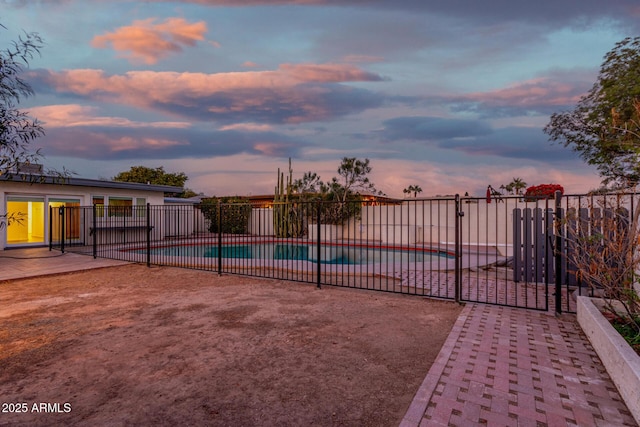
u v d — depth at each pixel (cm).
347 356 331
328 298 561
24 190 1217
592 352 333
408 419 224
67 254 1103
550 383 272
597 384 271
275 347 354
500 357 322
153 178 2858
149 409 241
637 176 398
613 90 804
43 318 457
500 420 224
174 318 454
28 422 225
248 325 424
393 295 579
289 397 256
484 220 1335
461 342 360
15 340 376
